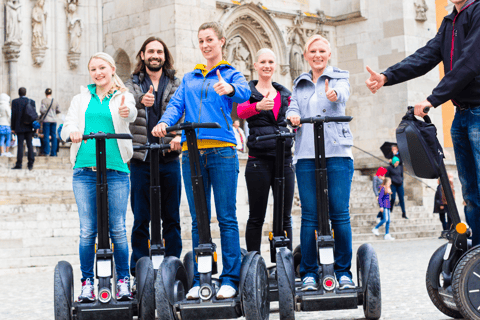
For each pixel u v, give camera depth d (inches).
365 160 991.6
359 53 1029.2
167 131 190.5
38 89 865.5
